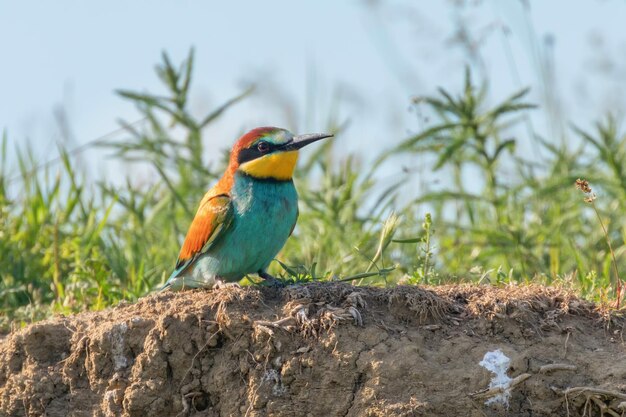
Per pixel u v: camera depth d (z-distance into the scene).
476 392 9.24
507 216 14.67
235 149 11.72
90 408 9.84
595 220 15.06
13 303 13.30
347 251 14.12
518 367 9.34
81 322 10.20
